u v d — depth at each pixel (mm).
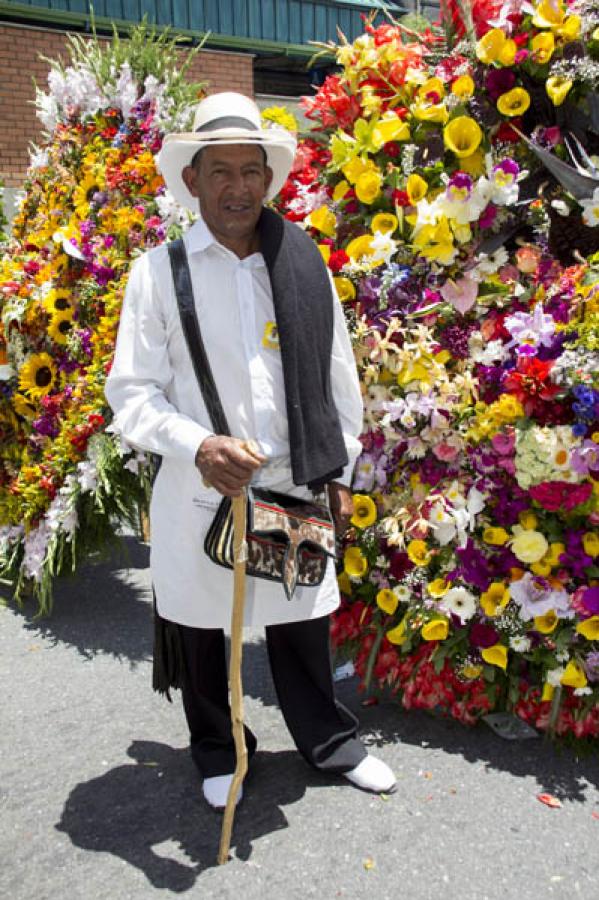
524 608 2482
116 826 2262
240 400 2111
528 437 2387
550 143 2564
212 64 8719
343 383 2297
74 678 3123
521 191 2623
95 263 3488
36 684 3070
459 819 2262
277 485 2178
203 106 2107
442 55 2711
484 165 2617
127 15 8664
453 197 2498
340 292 2674
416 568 2652
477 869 2076
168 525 2191
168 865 2109
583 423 2361
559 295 2471
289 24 9570
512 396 2436
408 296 2648
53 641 3459
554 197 2557
